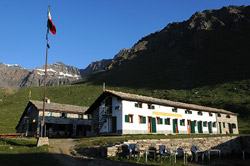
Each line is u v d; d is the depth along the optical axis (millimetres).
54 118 42062
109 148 16547
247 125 53750
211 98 80625
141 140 18406
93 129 36656
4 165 12250
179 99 86000
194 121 41188
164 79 131500
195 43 175625
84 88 133250
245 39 155875
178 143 21172
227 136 28625
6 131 54906
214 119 45938
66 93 125688
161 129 34469
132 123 31031
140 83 132375
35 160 14344
